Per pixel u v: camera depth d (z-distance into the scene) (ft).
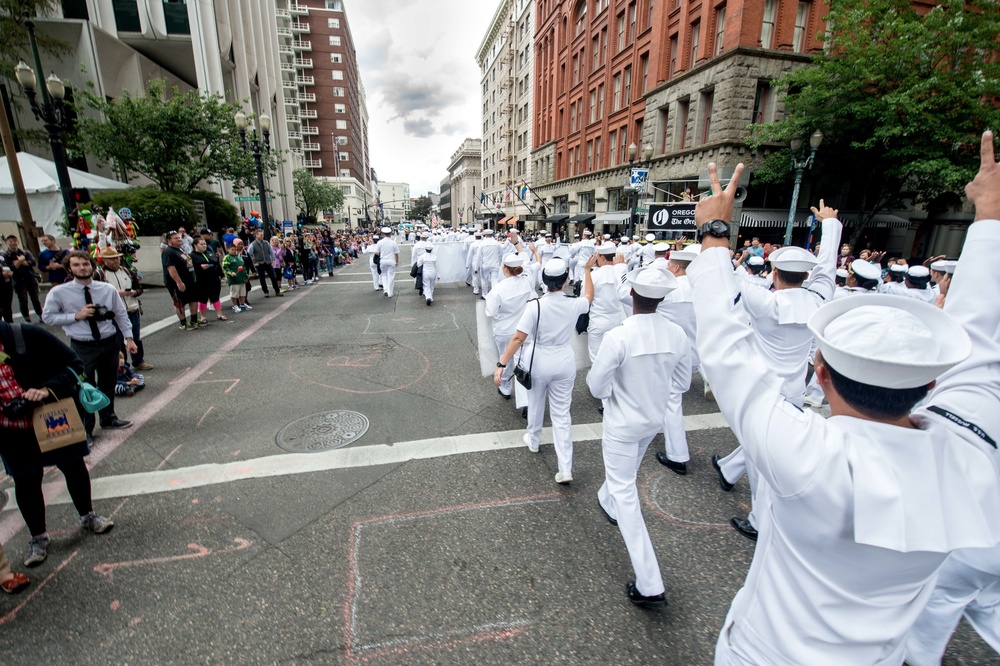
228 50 91.76
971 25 47.29
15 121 67.26
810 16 60.95
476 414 16.28
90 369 14.29
